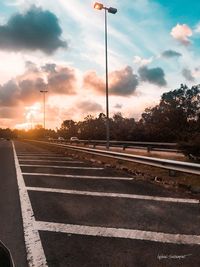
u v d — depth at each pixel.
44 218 7.07
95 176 13.46
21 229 6.33
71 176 13.52
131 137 54.03
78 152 28.33
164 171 13.53
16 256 5.00
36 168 16.94
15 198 9.34
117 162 18.62
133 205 8.14
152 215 7.17
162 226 6.36
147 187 10.67
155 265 4.58
